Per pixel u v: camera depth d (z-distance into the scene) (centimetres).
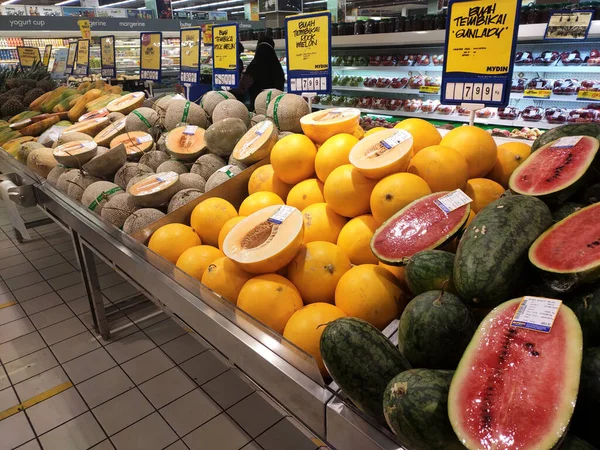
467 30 171
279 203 155
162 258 143
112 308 299
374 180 129
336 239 139
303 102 207
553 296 83
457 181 128
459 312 81
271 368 104
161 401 222
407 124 149
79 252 249
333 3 540
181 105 238
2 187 280
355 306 108
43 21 670
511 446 60
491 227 90
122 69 717
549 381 64
